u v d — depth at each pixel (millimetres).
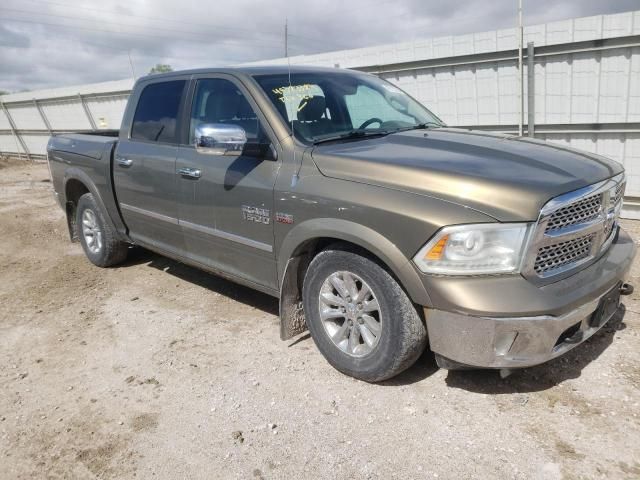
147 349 3908
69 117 16625
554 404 2941
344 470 2580
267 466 2645
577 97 6586
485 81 7262
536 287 2635
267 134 3537
